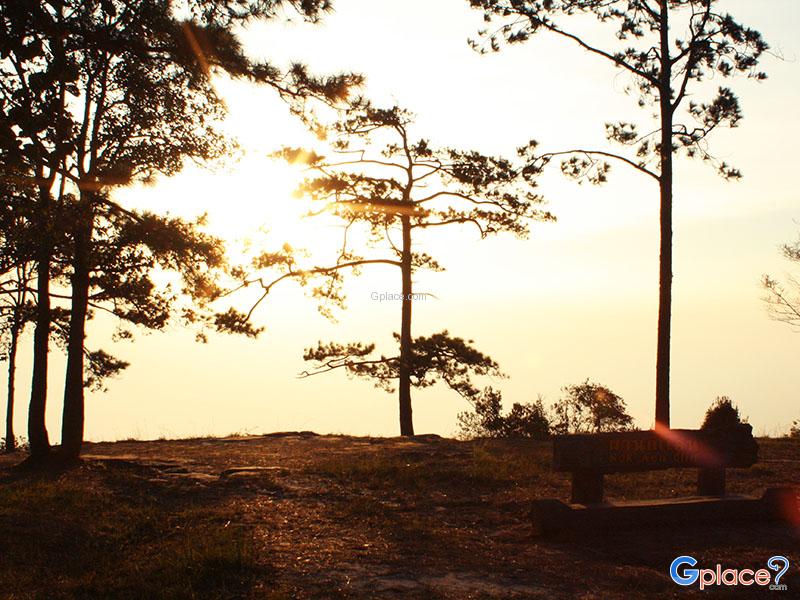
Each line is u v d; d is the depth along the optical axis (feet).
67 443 56.65
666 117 67.41
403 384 95.25
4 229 47.14
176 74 46.52
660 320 66.08
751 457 35.68
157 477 48.14
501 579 26.76
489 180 91.97
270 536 32.50
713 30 66.54
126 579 27.30
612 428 77.92
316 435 80.02
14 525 34.35
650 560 28.63
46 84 28.81
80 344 58.03
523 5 68.18
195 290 61.52
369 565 28.37
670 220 66.85
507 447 62.08
